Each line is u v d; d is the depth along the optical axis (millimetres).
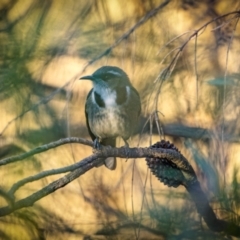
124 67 6430
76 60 6426
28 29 6195
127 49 6469
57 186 6074
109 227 6195
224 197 6062
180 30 6520
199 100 6426
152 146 6156
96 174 6500
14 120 6242
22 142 6230
